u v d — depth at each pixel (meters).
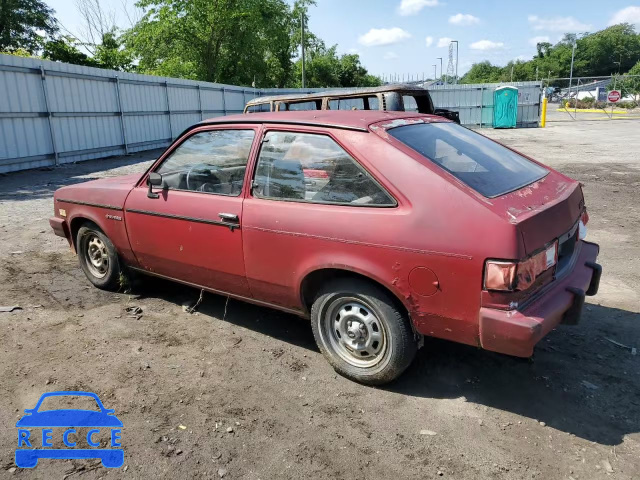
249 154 3.53
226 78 36.28
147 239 4.10
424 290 2.75
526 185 3.13
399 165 2.90
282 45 38.25
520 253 2.52
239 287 3.67
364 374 3.14
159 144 19.33
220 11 32.19
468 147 3.42
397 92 7.31
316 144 3.23
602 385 3.15
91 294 4.64
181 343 3.73
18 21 32.12
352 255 2.95
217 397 3.05
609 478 2.38
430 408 2.94
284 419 2.84
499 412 2.89
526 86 29.39
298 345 3.72
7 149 12.45
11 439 2.65
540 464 2.48
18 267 5.38
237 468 2.46
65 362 3.42
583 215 3.53
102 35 28.53
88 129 15.34
